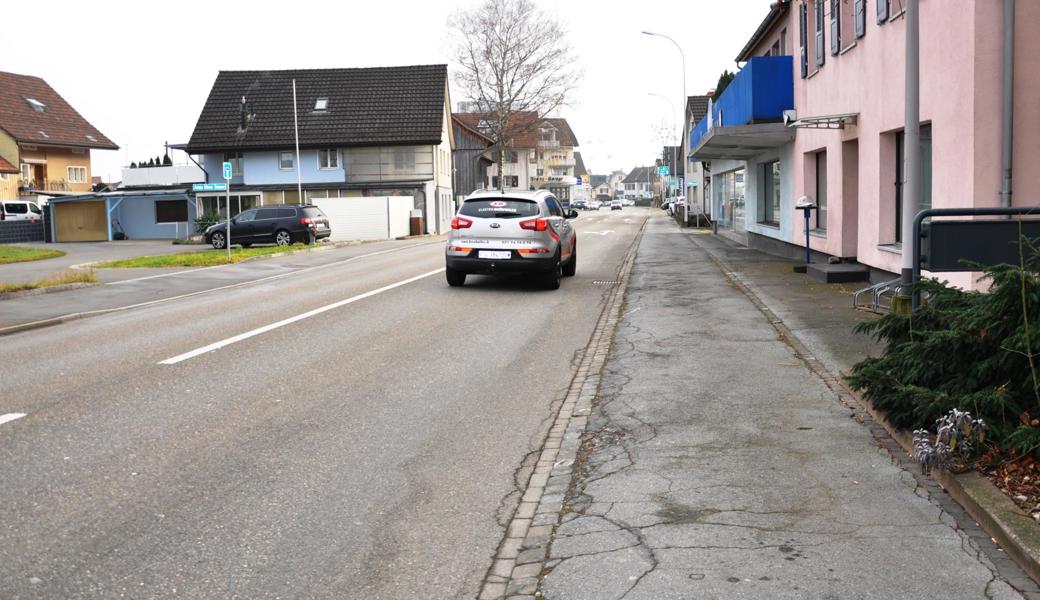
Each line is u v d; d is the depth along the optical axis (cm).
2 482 561
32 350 1066
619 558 431
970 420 504
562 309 1430
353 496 541
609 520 485
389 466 602
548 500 527
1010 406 522
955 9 1171
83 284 1880
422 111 5391
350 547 461
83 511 511
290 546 462
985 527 449
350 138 5297
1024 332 518
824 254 1989
